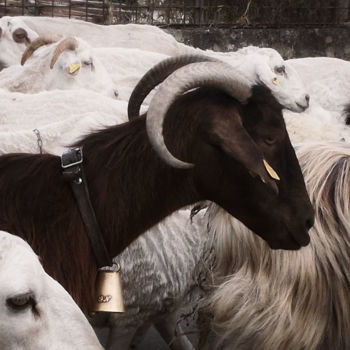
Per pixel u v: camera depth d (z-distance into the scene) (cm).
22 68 712
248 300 333
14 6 1163
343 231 331
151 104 299
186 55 336
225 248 342
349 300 331
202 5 1236
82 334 218
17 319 212
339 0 1261
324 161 343
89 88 705
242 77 313
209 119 313
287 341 330
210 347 359
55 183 324
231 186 319
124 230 329
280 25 1234
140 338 479
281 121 320
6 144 444
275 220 320
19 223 314
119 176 326
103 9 1209
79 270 320
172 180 325
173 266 429
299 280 328
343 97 964
